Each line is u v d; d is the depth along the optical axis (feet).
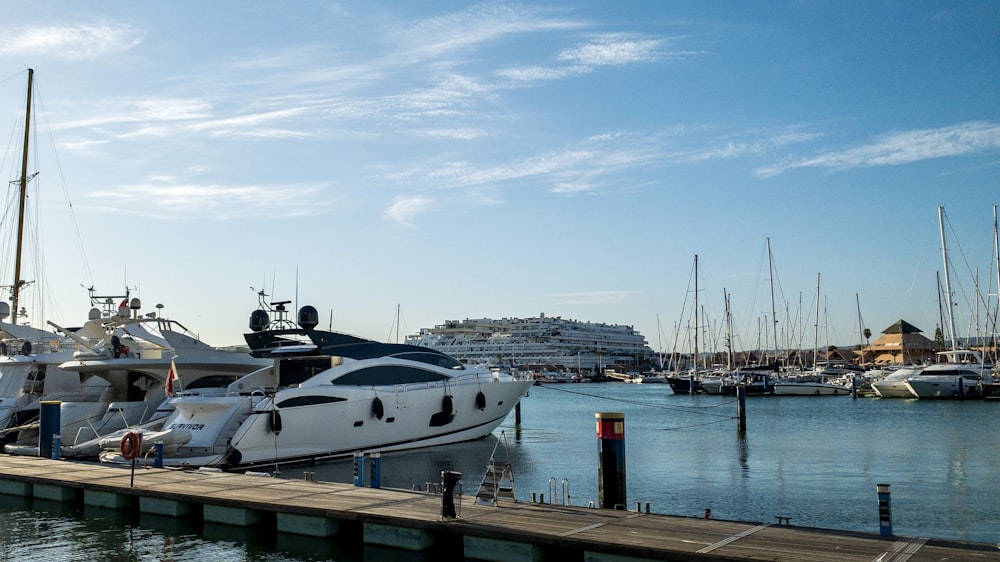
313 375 117.29
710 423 190.29
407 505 63.10
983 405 245.04
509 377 143.74
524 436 161.38
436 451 121.70
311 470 102.17
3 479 83.87
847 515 77.66
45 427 103.55
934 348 560.61
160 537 65.72
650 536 50.31
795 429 171.12
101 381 131.23
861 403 266.16
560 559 52.16
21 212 155.53
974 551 45.62
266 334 124.98
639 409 256.52
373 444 113.91
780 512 79.36
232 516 67.00
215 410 101.19
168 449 95.55
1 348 136.15
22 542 64.85
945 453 125.80
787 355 391.86
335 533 62.64
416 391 119.03
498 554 52.54
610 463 63.26
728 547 47.11
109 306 134.31
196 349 120.57
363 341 119.24
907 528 72.08
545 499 86.63
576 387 565.12
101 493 76.23
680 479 100.68
